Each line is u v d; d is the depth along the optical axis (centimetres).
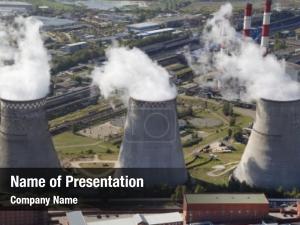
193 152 13425
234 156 13188
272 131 10731
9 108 10156
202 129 15125
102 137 14425
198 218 9362
